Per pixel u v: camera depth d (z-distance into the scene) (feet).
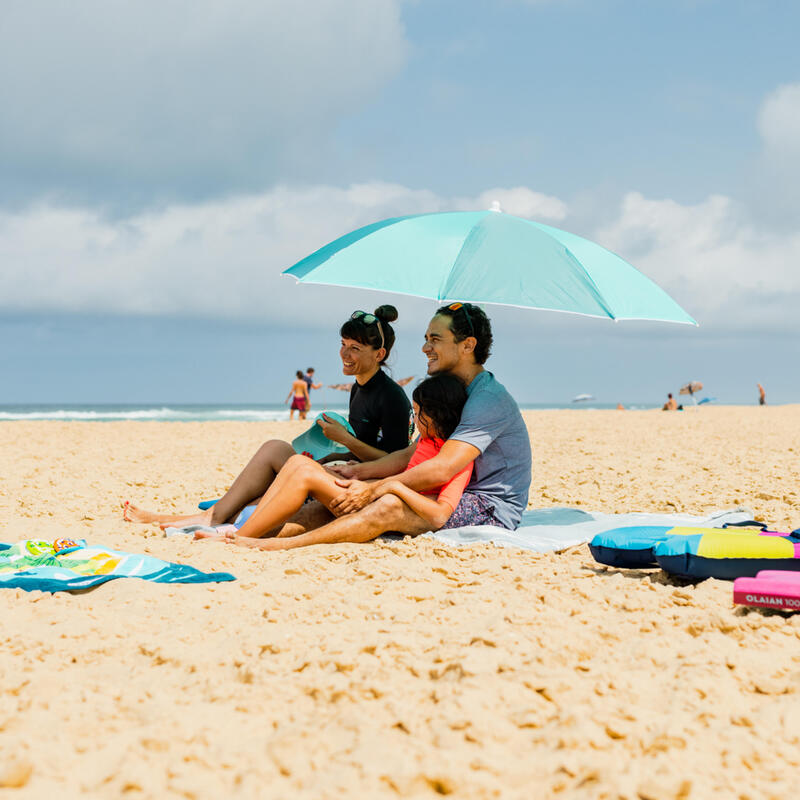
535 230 15.66
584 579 12.76
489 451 16.33
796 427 53.47
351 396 18.40
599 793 6.46
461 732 7.39
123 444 42.01
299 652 9.37
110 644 9.76
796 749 7.40
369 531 15.51
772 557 12.25
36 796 6.32
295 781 6.68
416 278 14.64
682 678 8.61
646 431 49.96
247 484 17.81
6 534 16.94
